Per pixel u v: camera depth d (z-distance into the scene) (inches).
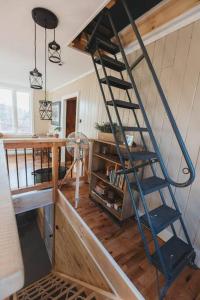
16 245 10.9
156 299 50.3
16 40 90.0
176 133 49.1
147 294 51.6
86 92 140.2
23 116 225.5
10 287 9.1
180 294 52.9
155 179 67.9
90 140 103.2
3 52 106.6
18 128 223.6
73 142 91.0
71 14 67.0
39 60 118.6
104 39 79.4
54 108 212.8
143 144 81.3
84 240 80.7
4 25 76.6
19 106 220.4
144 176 84.6
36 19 69.4
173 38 68.8
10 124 218.5
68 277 92.3
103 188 98.1
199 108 61.8
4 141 83.5
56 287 87.0
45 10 65.2
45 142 96.3
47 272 127.7
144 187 59.4
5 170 22.8
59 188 111.3
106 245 69.1
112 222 83.7
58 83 181.5
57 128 203.8
